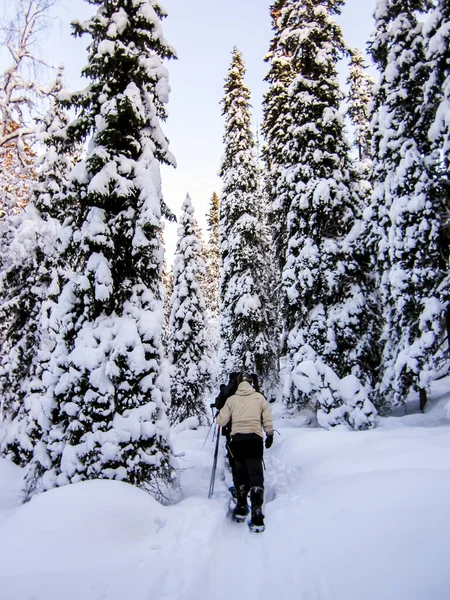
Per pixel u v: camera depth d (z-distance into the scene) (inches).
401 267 382.9
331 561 116.3
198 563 121.7
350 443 276.5
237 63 793.6
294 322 474.0
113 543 132.6
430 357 358.0
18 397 423.2
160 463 205.2
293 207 454.0
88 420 194.5
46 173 433.7
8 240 448.5
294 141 461.1
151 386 210.4
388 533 120.2
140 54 257.1
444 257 377.4
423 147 392.5
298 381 402.0
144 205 225.5
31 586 105.0
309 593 102.5
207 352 837.8
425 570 97.3
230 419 203.6
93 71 247.4
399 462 196.4
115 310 229.3
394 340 411.8
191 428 717.9
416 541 111.0
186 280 840.3
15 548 124.3
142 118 231.5
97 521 139.6
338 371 408.2
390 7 416.8
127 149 243.8
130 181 231.1
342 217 436.5
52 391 212.7
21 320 438.9
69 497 150.7
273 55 680.4
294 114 469.4
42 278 430.9
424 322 358.0
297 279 445.7
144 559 124.9
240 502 175.6
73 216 244.1
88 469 187.2
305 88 466.6
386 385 392.2
